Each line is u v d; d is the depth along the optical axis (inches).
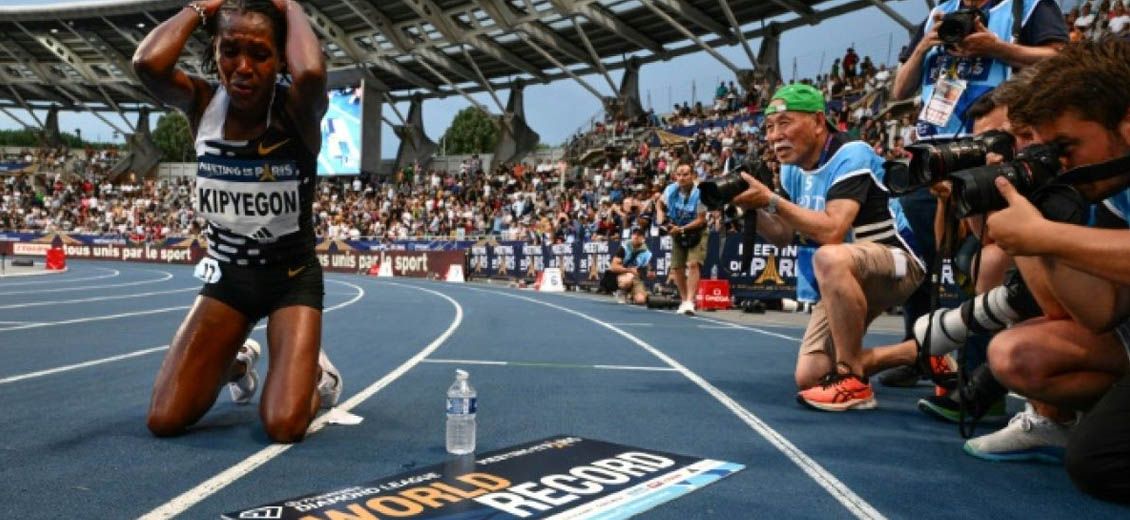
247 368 129.1
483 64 1191.6
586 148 1127.0
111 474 88.4
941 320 128.5
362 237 1062.4
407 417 122.6
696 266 360.8
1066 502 81.4
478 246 813.9
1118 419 78.4
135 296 448.5
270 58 101.1
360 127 1221.7
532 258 713.0
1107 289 82.3
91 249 1284.4
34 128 1636.3
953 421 122.4
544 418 121.4
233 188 107.2
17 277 683.4
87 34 1285.7
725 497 80.8
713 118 929.5
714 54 878.4
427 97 1330.0
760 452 100.7
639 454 97.6
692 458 96.0
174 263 1185.4
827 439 109.3
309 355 109.7
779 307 400.8
